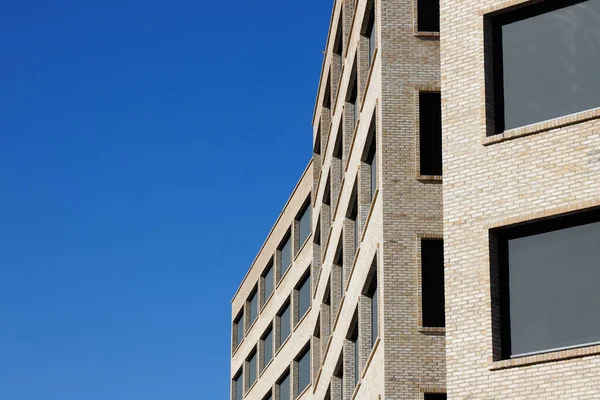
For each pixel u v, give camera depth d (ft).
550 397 95.66
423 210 129.18
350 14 175.94
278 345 243.19
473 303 102.06
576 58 104.99
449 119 108.68
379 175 132.87
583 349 94.94
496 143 105.29
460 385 100.53
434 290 127.13
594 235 99.35
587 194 99.30
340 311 168.14
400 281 126.72
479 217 104.22
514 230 103.24
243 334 275.80
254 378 262.88
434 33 135.33
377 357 129.08
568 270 99.76
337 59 193.98
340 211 173.37
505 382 98.22
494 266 102.73
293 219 239.09
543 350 98.84
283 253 249.14
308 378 217.36
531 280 101.19
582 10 106.01
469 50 109.40
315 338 210.79
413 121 132.36
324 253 198.39
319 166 221.25
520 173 103.30
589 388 94.02
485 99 107.04
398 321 125.39
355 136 156.76
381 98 133.18
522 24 108.58
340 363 173.58
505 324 101.19
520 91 106.93
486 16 109.81
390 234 128.26
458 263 104.06
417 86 133.49
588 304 97.96
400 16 136.36
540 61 106.63
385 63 134.21
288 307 239.71
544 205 101.19
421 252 128.16
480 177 105.29
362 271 145.18
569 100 104.27
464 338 101.60
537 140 103.24
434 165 131.85
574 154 100.99
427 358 124.06
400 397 122.62
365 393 139.13
